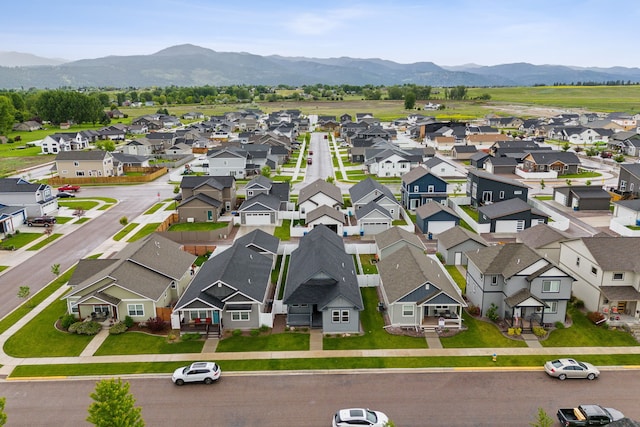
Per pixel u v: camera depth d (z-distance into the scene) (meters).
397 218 71.00
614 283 40.41
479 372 33.47
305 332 39.19
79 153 102.19
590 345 36.88
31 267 53.91
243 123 195.38
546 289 39.09
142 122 197.88
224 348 36.75
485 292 41.00
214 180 75.75
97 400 23.38
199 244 61.50
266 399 30.62
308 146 154.12
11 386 32.16
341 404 30.11
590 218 70.38
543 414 25.08
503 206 66.62
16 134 182.88
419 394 31.02
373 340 37.78
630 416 28.81
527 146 122.44
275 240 55.19
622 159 113.88
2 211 67.31
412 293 38.88
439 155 132.75
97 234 65.69
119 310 39.94
